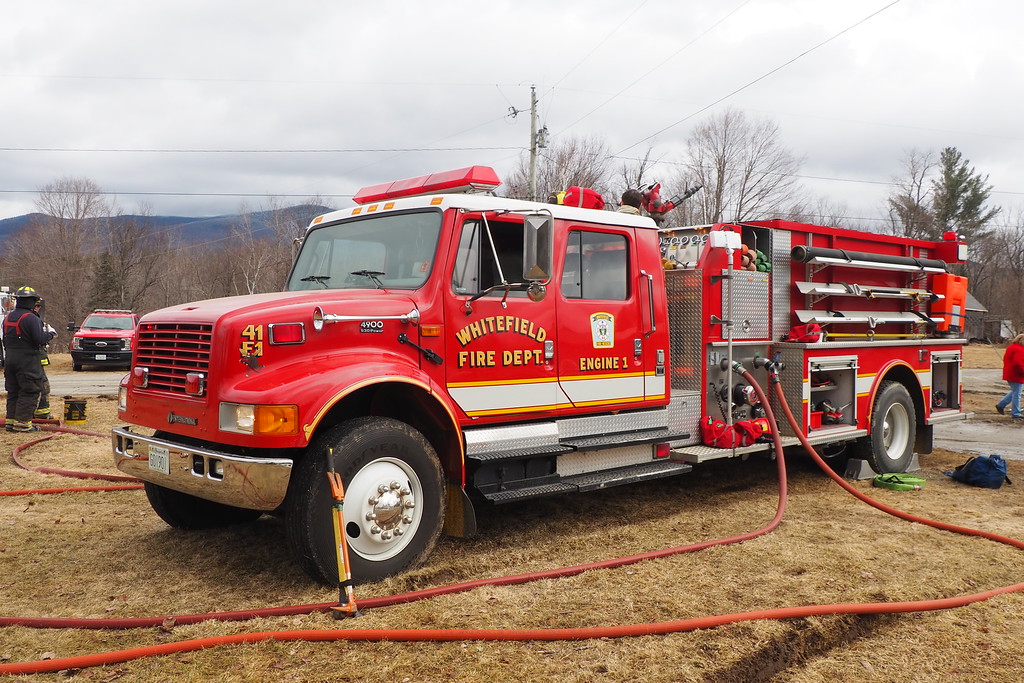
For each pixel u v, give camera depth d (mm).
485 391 4879
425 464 4477
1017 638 3783
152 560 4777
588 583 4371
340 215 5496
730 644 3582
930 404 8367
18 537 5219
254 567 4641
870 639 3773
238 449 4238
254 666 3301
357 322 4410
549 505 6316
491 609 3951
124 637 3590
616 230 5672
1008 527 5762
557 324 5246
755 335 6719
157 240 65438
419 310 4609
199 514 5359
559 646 3531
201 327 4293
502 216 4996
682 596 4188
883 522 5871
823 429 7102
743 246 6715
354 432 4191
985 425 12000
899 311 8211
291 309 4277
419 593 4074
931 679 3359
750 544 5184
